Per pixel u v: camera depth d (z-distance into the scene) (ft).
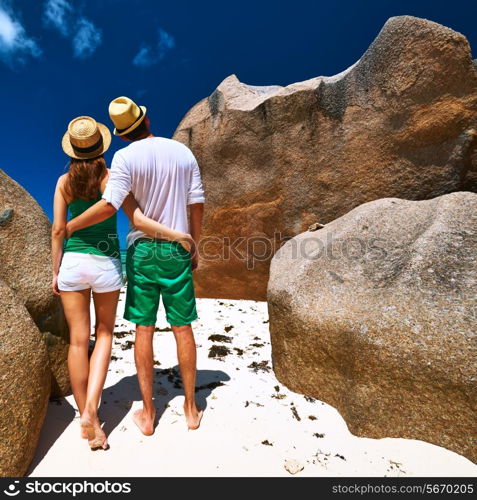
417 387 6.50
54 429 6.82
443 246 7.80
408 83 11.61
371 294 7.66
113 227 7.05
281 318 8.66
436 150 11.71
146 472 5.98
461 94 11.05
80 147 6.59
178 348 7.13
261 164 14.82
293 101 13.84
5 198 7.56
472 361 6.12
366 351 6.96
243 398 8.13
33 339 6.41
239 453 6.43
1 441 5.52
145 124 7.07
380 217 9.48
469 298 6.75
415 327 6.72
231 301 16.51
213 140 15.66
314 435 6.94
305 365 8.18
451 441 6.30
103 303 6.88
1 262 7.06
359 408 6.99
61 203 6.70
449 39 10.80
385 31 11.84
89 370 6.84
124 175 6.52
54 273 6.77
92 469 6.01
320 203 13.83
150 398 6.98
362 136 12.73
